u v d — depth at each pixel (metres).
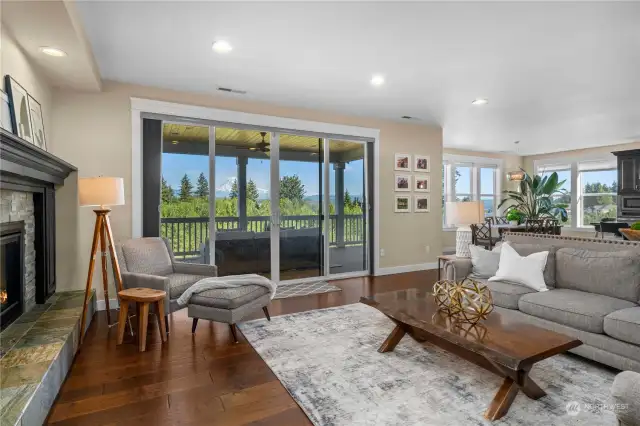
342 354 2.65
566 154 8.90
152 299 2.78
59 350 2.16
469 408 1.94
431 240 6.27
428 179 6.21
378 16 2.57
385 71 3.61
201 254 4.47
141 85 4.02
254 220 4.81
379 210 5.73
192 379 2.29
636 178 7.21
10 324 2.58
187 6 2.43
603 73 3.67
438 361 2.52
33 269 3.06
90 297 3.28
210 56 3.25
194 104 4.33
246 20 2.62
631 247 2.82
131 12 2.50
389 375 2.32
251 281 3.22
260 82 3.94
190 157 4.40
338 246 5.48
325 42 2.98
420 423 1.81
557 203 9.09
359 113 5.29
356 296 4.39
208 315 2.96
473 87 4.12
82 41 2.71
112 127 3.89
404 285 4.99
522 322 2.26
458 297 2.25
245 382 2.26
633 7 2.43
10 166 2.08
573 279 2.94
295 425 1.82
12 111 2.45
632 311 2.30
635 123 5.86
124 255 3.39
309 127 5.10
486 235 6.23
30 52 2.81
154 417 1.89
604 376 2.28
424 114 5.31
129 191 3.96
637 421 1.13
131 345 2.85
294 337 3.00
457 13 2.53
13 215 2.57
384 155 5.77
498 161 9.36
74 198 3.73
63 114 3.70
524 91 4.22
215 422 1.85
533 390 2.00
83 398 2.07
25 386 1.72
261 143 4.84
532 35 2.85
